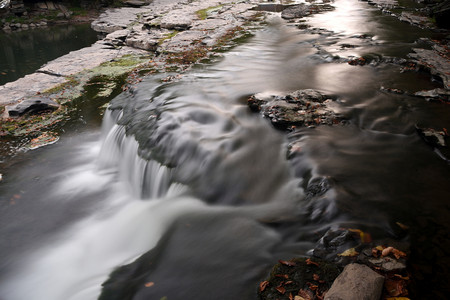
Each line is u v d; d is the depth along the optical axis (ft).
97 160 22.41
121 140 21.54
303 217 12.96
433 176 14.46
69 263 14.88
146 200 18.42
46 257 15.28
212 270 11.46
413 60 27.22
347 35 37.09
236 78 27.07
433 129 17.44
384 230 11.66
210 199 15.75
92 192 19.51
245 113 20.80
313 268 10.46
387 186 13.85
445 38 33.55
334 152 16.21
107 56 40.37
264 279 10.66
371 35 36.32
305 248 11.55
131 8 77.77
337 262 10.53
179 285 11.13
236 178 16.06
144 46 42.83
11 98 29.53
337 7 54.70
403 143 16.89
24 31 72.08
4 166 21.57
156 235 14.83
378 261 10.31
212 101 22.68
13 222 17.42
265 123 19.49
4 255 15.49
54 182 20.29
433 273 10.12
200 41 39.73
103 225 16.94
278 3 62.54
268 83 25.36
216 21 49.19
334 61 29.30
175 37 42.29
